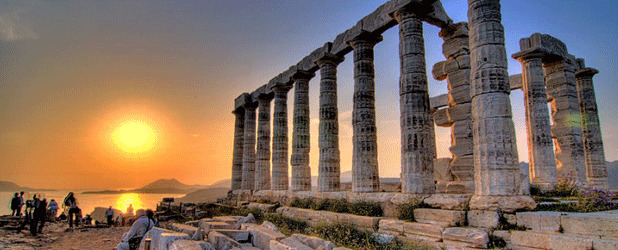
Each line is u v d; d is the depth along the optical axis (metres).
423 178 14.56
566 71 19.53
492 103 12.41
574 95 19.53
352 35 19.80
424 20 17.05
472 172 16.27
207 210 25.28
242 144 34.34
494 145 12.09
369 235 12.91
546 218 10.05
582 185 17.36
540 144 17.34
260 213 20.70
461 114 17.19
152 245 10.34
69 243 15.31
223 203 29.95
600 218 8.85
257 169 29.41
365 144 18.00
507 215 11.08
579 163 18.53
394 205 14.66
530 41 18.47
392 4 17.02
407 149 15.04
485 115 12.45
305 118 24.78
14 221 20.55
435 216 12.34
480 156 12.39
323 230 14.33
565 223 9.59
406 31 16.02
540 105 17.64
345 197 18.27
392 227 13.12
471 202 12.08
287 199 23.41
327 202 18.66
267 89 29.70
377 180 17.81
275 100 27.98
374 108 18.72
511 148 12.10
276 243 8.86
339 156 21.55
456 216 11.78
